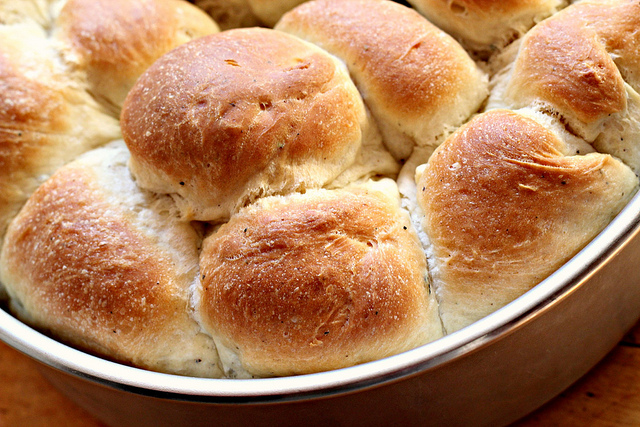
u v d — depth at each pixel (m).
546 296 0.29
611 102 0.31
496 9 0.34
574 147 0.32
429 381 0.30
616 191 0.31
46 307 0.32
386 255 0.31
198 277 0.32
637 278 0.32
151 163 0.32
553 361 0.31
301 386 0.29
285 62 0.32
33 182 0.34
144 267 0.32
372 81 0.33
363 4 0.34
